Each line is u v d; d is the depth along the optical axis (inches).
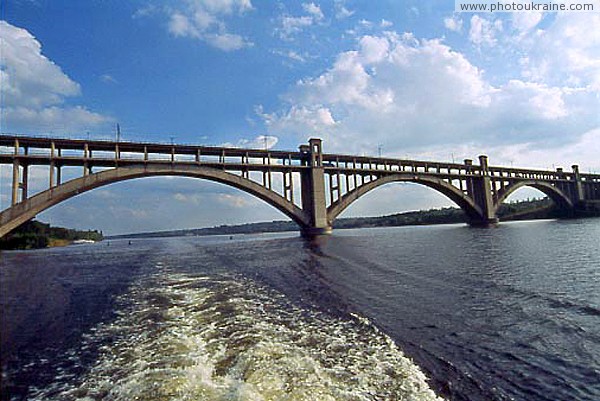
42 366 245.3
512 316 348.2
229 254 1218.0
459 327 318.3
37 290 575.2
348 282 552.1
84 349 277.6
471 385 209.8
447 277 567.2
